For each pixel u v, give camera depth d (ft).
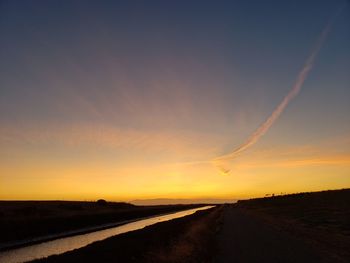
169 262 58.23
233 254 72.69
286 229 132.98
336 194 420.77
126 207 473.67
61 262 54.34
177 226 127.95
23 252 108.88
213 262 63.62
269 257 68.13
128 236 87.76
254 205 508.12
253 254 72.28
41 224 172.55
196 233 102.89
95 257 56.59
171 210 495.41
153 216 343.67
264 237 105.50
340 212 215.51
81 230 185.88
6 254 104.73
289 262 62.44
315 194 479.41
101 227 208.33
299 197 481.05
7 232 143.95
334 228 134.31
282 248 80.84
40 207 291.99
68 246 123.13
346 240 96.27
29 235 153.58
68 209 321.11
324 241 93.97
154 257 59.21
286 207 328.08
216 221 187.73
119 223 243.81
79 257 57.00
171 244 74.90
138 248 65.98
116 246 67.51
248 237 105.91
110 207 431.84
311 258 66.49
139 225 225.97
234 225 156.97
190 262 61.98
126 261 54.70
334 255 70.08
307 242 91.97
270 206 399.65
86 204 408.26
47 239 143.74
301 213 235.81
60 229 181.88
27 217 206.80
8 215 213.05
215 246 84.89
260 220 192.95
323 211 234.17
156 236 87.61
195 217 208.44
